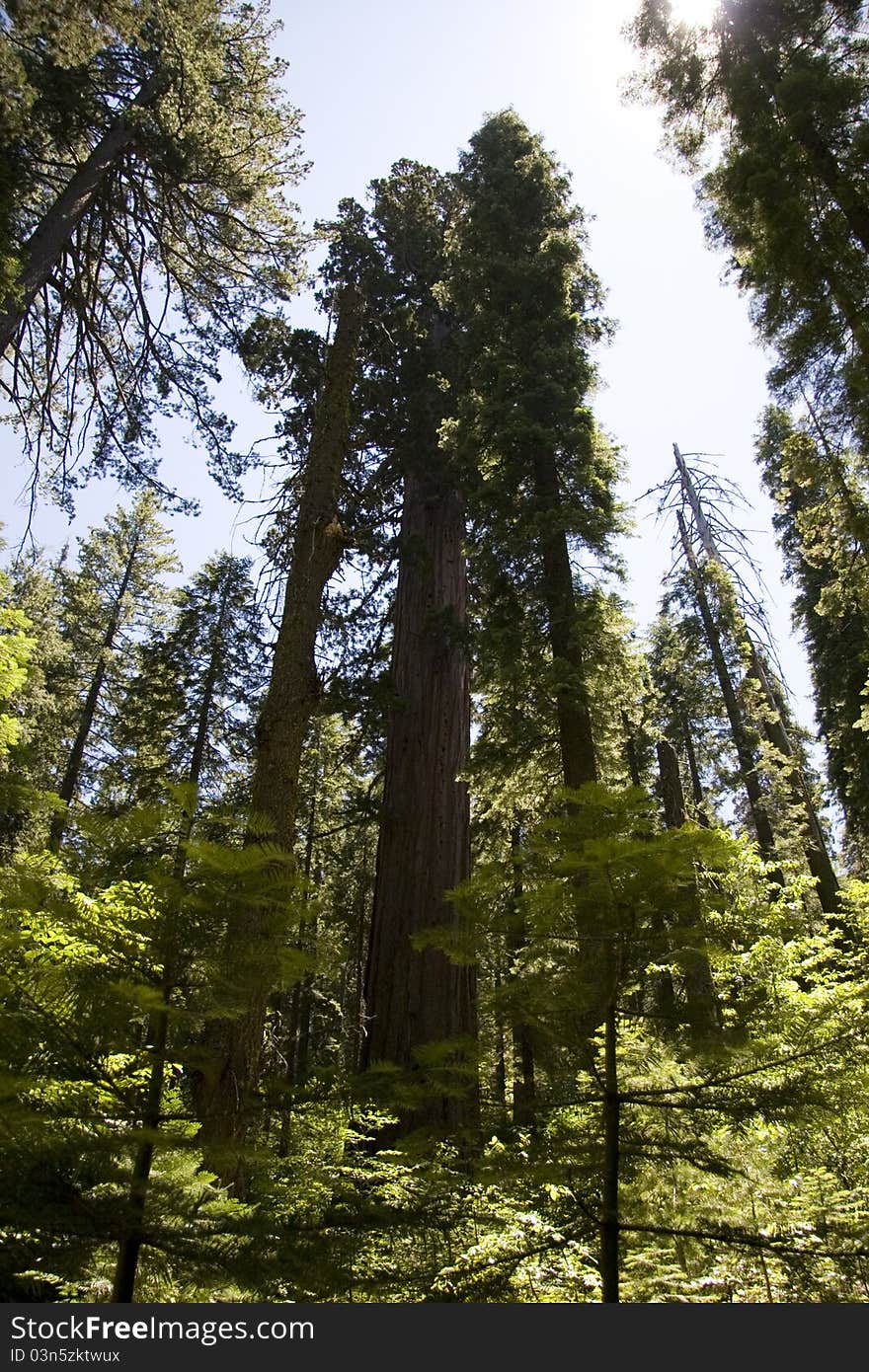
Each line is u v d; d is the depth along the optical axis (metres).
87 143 12.05
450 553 14.38
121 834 2.40
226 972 2.22
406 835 11.93
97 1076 2.15
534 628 9.60
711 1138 2.74
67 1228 1.90
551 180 12.75
